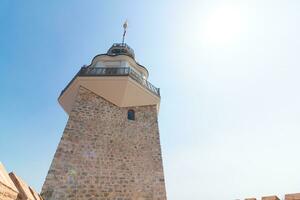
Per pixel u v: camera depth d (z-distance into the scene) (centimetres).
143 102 2153
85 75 1992
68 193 1524
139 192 1711
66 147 1677
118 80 1988
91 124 1861
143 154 1894
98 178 1658
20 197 513
